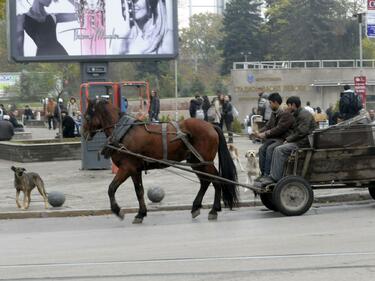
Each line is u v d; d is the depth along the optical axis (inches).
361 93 1200.8
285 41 3619.6
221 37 4542.3
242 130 1774.1
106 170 1015.6
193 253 470.3
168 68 3503.9
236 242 507.2
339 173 650.8
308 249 469.7
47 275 416.2
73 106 1828.2
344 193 743.7
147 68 3321.9
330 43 3575.3
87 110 647.8
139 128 636.1
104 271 421.7
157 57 1041.5
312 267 413.1
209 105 1557.6
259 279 387.5
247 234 543.5
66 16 1018.1
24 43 1011.3
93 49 1025.5
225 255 458.9
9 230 622.2
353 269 406.0
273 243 497.0
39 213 694.5
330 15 3555.6
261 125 1132.5
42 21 1013.2
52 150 1165.7
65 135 1390.3
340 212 650.2
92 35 1024.2
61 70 2832.2
